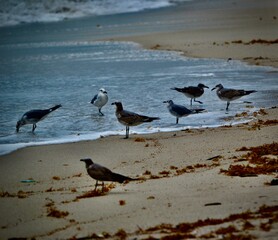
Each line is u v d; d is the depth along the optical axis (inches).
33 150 634.8
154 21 2073.1
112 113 821.2
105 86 1012.5
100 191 474.9
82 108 858.1
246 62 1178.6
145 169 546.0
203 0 2741.1
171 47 1443.2
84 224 400.8
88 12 2461.9
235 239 351.3
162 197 447.8
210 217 394.9
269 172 500.7
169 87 975.6
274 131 666.2
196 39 1533.0
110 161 578.9
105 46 1533.0
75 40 1688.0
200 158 572.4
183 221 391.9
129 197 454.0
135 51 1421.0
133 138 673.6
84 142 665.0
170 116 783.1
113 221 402.0
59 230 393.4
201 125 726.5
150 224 390.9
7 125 768.9
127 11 2493.8
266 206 409.7
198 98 888.9
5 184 515.8
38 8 2428.6
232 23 1830.7
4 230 398.9
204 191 456.1
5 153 623.8
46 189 495.8
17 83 1074.7
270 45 1346.0
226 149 600.7
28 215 427.5
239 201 425.7
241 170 502.9
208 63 1193.4
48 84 1056.2
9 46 1622.8
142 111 818.8
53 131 731.4
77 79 1093.1
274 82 973.8
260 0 2532.0
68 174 542.6
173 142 643.5
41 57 1392.7
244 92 806.5
